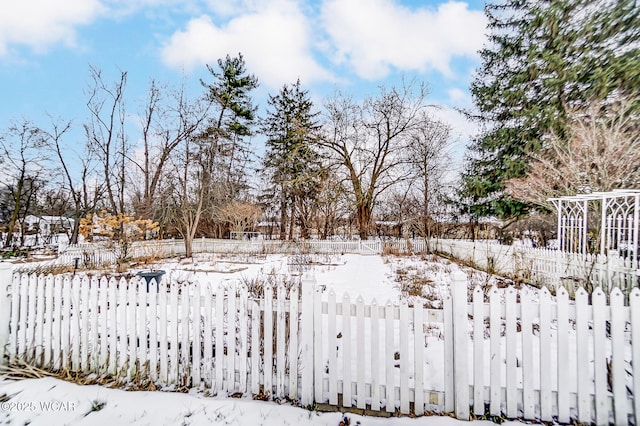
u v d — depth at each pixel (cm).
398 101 2033
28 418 244
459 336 236
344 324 255
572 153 900
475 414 233
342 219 2538
